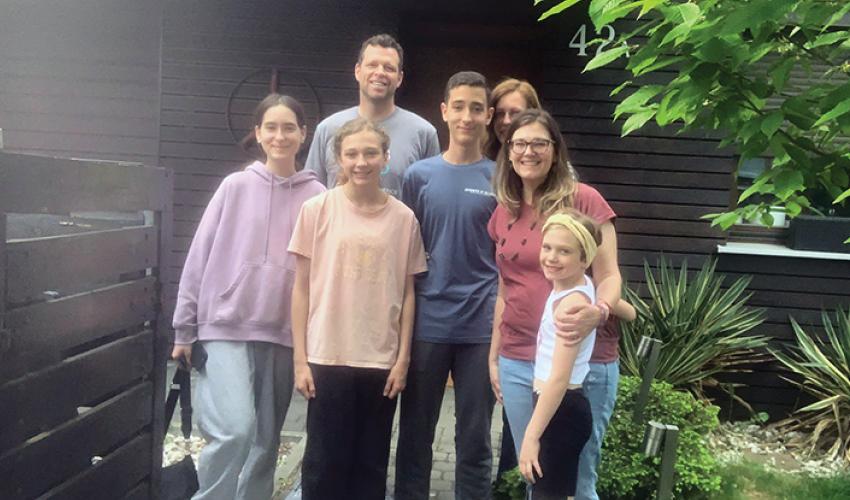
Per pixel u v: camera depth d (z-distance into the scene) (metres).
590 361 2.65
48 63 6.04
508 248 2.73
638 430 3.76
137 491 2.48
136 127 6.05
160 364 2.58
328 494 3.03
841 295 5.61
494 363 2.93
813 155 2.33
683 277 5.51
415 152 3.47
